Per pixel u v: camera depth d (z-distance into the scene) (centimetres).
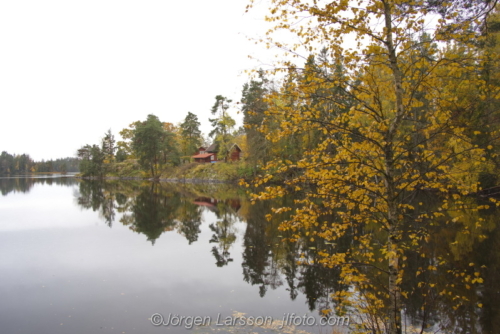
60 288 848
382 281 730
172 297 788
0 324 662
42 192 3694
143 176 7138
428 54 388
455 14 369
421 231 511
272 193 422
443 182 446
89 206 2447
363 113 433
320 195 448
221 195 3203
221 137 5538
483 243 1013
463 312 635
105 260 1091
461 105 408
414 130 439
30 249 1227
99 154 8250
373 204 478
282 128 425
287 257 1095
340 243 1143
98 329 638
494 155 478
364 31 386
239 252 1174
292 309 711
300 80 408
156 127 6481
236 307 729
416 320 615
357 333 555
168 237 1424
